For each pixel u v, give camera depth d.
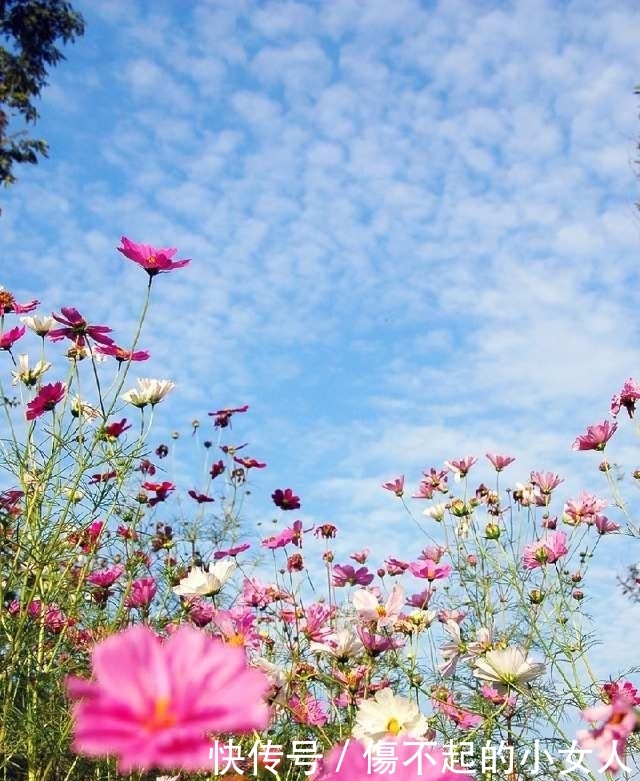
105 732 0.24
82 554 1.34
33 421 1.29
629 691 1.13
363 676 1.07
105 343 1.28
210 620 1.24
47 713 1.19
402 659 1.23
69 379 1.32
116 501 1.32
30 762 1.13
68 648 1.29
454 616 1.52
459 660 1.37
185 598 1.31
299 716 0.96
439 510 1.77
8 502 1.24
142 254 1.19
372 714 0.68
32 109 4.82
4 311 1.39
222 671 0.26
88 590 1.38
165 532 1.76
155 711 0.25
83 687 0.25
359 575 1.44
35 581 1.19
